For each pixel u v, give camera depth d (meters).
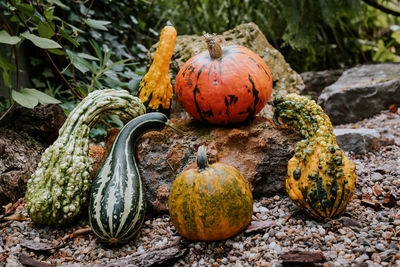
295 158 0.79
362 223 0.78
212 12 2.00
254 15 1.93
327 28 2.15
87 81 1.49
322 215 0.77
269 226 0.77
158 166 0.86
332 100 1.40
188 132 0.90
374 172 0.95
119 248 0.77
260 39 1.28
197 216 0.73
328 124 0.80
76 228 0.83
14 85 1.37
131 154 0.82
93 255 0.76
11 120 1.02
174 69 1.18
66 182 0.80
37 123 1.02
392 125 1.28
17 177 0.93
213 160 0.85
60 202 0.80
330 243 0.72
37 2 1.02
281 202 0.86
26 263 0.72
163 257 0.71
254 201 0.87
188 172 0.76
